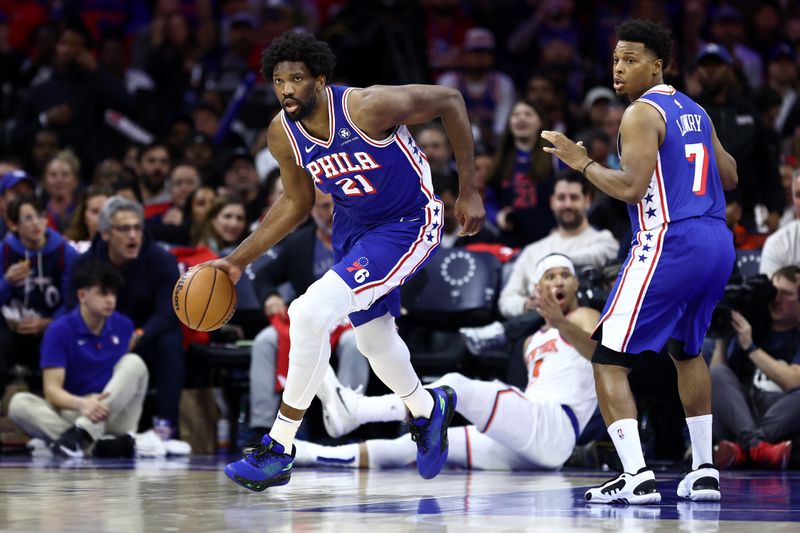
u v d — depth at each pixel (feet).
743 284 60.70
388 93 39.01
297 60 38.40
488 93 114.52
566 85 116.26
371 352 42.29
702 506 37.37
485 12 133.08
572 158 38.96
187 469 56.03
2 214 82.94
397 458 56.75
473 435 57.21
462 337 70.54
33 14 138.10
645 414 63.87
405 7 112.27
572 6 131.44
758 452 58.08
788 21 129.39
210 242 80.84
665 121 38.83
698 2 126.00
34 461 63.87
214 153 101.30
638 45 39.91
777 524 31.42
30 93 109.29
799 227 65.16
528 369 60.75
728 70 77.56
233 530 29.91
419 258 40.73
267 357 69.56
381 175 39.63
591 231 70.28
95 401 67.72
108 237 72.69
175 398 71.87
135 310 73.61
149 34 131.64
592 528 30.42
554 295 57.06
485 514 34.32
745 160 76.48
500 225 83.25
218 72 121.19
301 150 39.83
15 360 73.72
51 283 75.46
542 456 56.08
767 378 61.21
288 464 40.65
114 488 43.86
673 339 40.47
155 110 116.67
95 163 108.37
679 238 38.32
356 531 29.66
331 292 39.45
